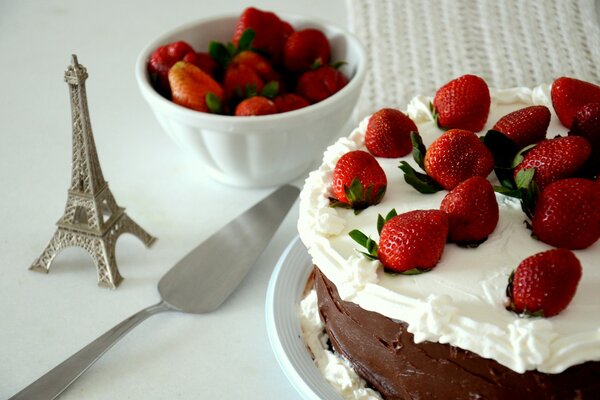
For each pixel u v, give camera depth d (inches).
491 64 28.3
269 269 22.4
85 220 22.2
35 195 24.5
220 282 21.7
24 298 21.6
